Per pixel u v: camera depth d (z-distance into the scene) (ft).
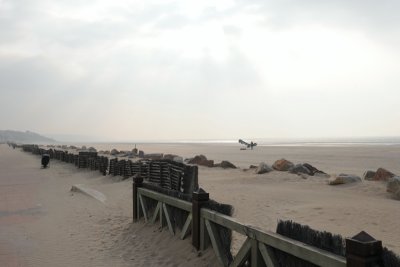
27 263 23.22
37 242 27.89
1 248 26.40
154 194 27.81
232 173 71.15
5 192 56.08
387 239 25.45
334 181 52.29
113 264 22.57
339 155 151.94
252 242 16.17
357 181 52.31
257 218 32.37
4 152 238.07
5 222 34.86
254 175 65.98
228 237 18.97
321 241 13.17
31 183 68.03
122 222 32.99
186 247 22.39
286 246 14.11
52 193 53.83
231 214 19.02
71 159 108.37
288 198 42.65
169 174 36.55
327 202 39.70
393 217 31.73
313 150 206.59
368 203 38.70
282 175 63.52
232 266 17.62
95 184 62.85
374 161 116.37
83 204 42.98
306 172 67.10
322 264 12.55
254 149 236.22
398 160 119.75
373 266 11.00
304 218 32.19
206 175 69.31
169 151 224.33
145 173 53.42
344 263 11.69
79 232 30.53
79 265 22.66
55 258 24.08
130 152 155.43
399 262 10.68
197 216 21.25
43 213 38.91
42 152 161.38
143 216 30.63
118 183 59.31
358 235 11.35
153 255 23.48
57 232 30.78
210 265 19.66
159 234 26.12
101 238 28.50
